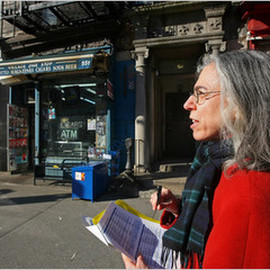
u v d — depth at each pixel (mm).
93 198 4418
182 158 7336
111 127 6105
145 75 5961
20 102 7805
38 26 6410
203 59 829
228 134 675
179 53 6344
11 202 4379
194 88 767
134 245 896
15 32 7293
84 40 6418
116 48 6312
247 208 494
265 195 510
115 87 6340
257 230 472
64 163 5914
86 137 6355
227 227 500
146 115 5984
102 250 2617
